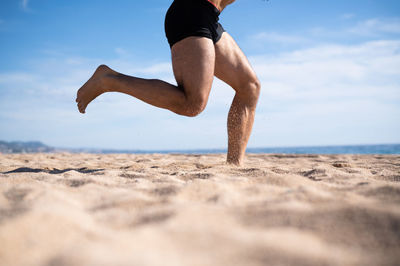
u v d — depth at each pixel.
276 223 0.79
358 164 3.09
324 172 1.91
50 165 3.16
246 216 0.85
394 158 4.59
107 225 0.83
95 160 4.56
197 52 2.09
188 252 0.63
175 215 0.85
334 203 0.96
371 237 0.71
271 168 2.31
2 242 0.67
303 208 0.90
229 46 2.35
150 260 0.58
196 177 1.72
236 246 0.65
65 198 1.12
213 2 2.16
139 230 0.74
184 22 2.11
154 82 2.15
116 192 1.25
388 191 1.11
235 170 2.08
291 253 0.62
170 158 5.26
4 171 2.44
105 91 2.23
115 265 0.56
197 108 2.17
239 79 2.41
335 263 0.59
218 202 1.03
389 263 0.59
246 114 2.49
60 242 0.69
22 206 0.93
